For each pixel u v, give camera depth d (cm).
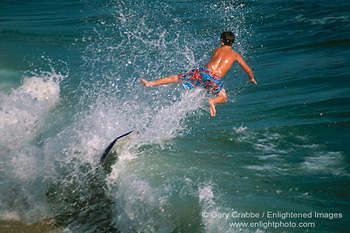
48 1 7450
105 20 5653
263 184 1650
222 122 2339
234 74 3312
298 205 1492
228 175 1734
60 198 1653
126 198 1609
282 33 4659
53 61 3750
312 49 3891
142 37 4669
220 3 6756
